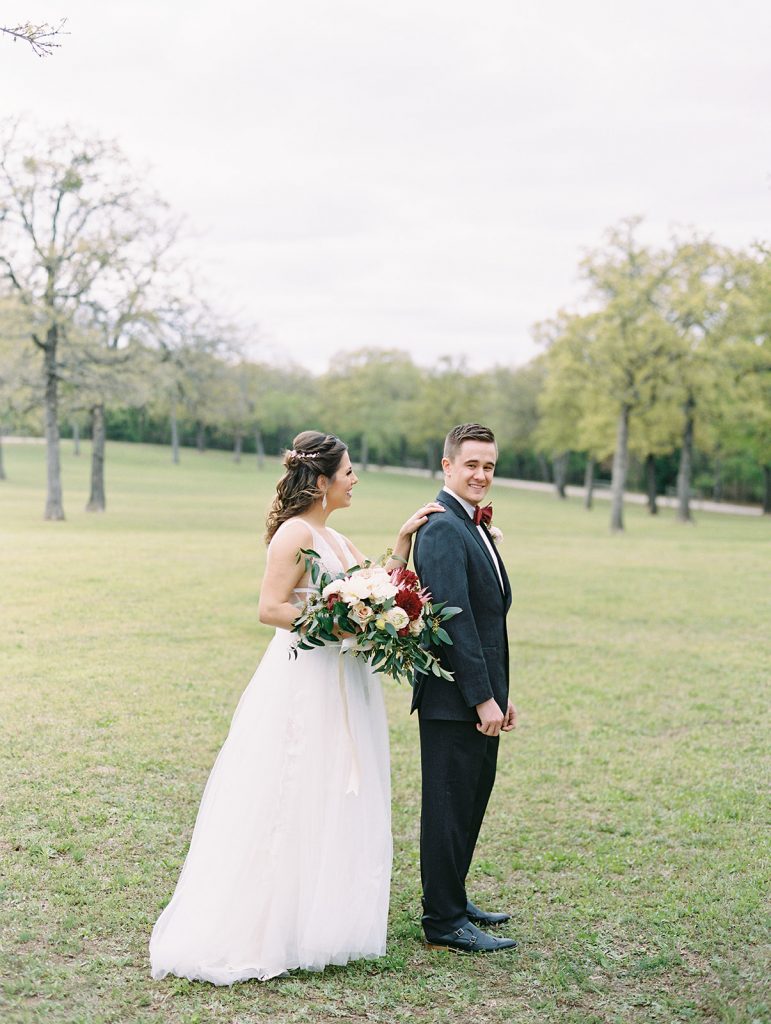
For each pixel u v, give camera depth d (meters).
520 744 7.17
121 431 93.19
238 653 10.07
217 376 36.72
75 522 28.53
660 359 35.25
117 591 14.02
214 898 3.51
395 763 6.53
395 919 4.09
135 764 6.14
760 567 20.84
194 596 13.89
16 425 34.38
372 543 23.52
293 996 3.31
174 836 4.90
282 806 3.56
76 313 31.45
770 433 43.47
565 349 37.03
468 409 72.12
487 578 3.81
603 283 36.25
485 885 4.54
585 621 13.21
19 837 4.79
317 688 3.66
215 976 3.38
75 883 4.24
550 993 3.39
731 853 4.94
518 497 60.50
